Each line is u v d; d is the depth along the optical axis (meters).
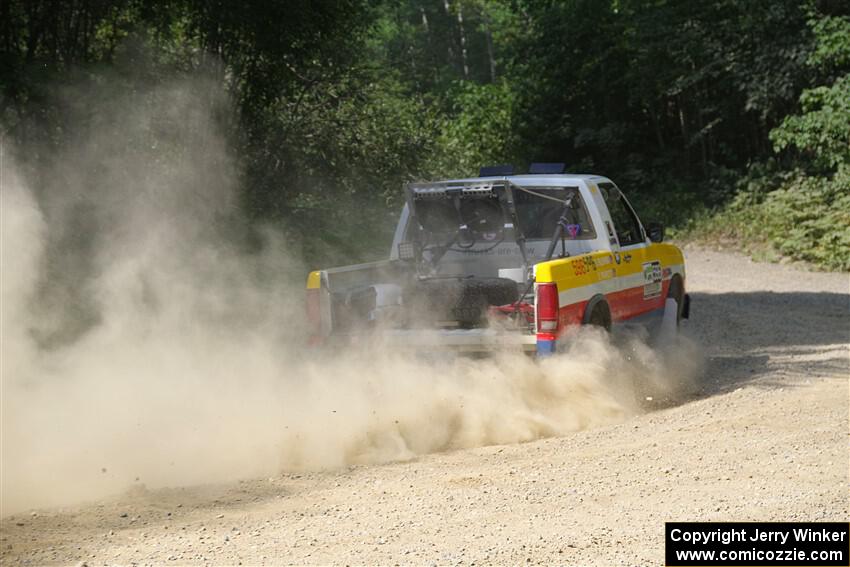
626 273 19.12
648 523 10.78
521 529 10.65
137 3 27.86
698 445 14.24
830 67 55.41
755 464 13.09
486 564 9.51
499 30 81.69
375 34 40.56
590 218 18.64
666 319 21.20
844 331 26.52
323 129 32.88
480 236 18.69
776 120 61.81
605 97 70.31
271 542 10.38
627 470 13.07
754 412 16.23
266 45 28.16
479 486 12.49
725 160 67.25
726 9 62.91
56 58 25.95
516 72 75.69
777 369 20.47
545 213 18.91
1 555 10.09
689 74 63.34
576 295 16.73
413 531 10.65
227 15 27.02
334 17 29.52
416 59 53.56
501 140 73.50
